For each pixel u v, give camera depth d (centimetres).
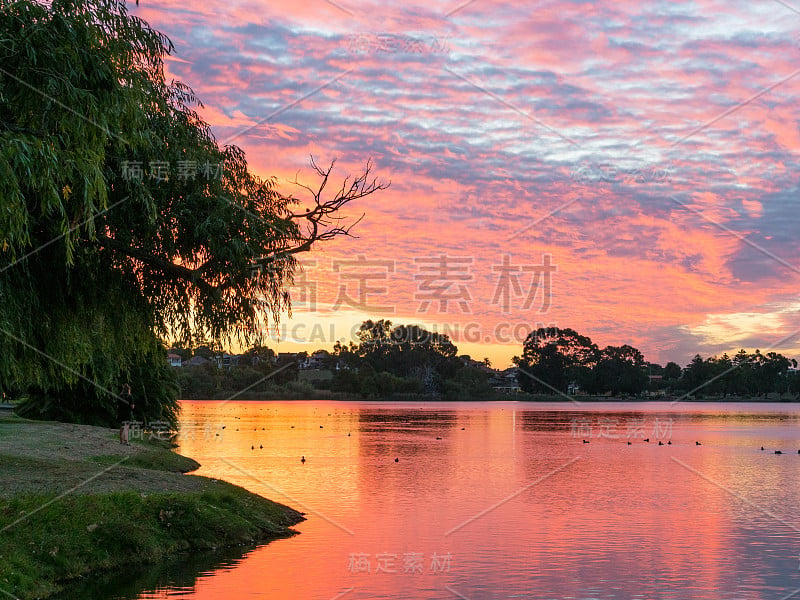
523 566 2078
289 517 2645
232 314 2148
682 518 2895
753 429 9806
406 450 6012
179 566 1944
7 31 1504
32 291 1858
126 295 2108
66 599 1645
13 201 1364
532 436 7912
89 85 1599
